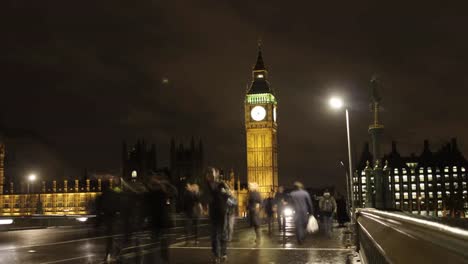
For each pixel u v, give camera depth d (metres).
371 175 35.34
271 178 196.88
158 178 16.91
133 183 17.36
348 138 44.94
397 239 7.90
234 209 21.78
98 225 18.11
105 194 17.69
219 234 19.62
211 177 19.88
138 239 18.59
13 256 21.72
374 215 14.20
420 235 6.00
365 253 17.41
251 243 29.66
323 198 35.59
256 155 199.50
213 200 19.67
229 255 22.64
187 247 26.22
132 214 17.25
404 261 6.48
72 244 27.53
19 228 44.97
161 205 16.69
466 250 4.07
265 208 37.22
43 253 22.88
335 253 23.31
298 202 28.33
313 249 25.39
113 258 18.77
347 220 52.50
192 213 23.70
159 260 19.78
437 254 4.85
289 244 28.64
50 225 54.25
